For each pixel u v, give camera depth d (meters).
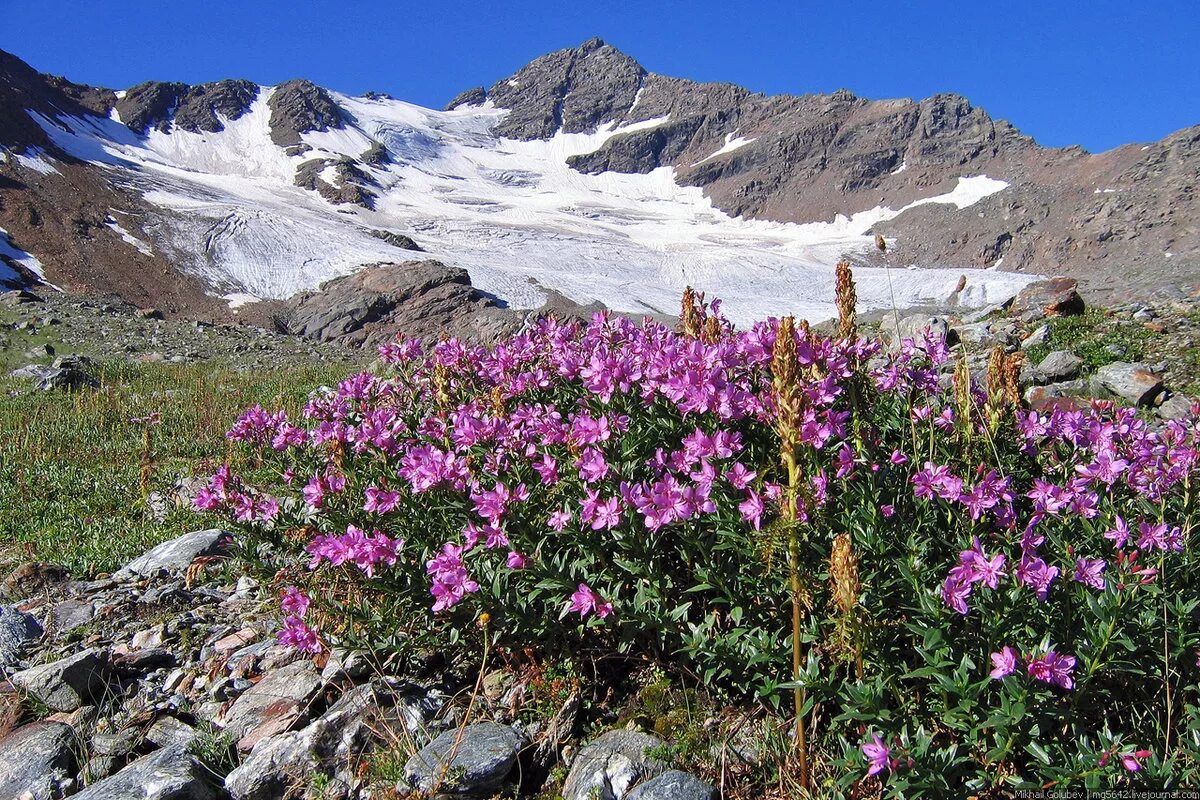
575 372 5.29
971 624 3.20
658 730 3.52
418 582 4.09
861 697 2.90
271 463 6.55
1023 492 4.12
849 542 2.85
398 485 4.70
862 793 2.97
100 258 122.00
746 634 3.46
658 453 3.87
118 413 14.02
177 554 6.56
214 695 4.39
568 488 4.14
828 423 3.73
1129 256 185.88
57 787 3.81
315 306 114.12
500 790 3.41
